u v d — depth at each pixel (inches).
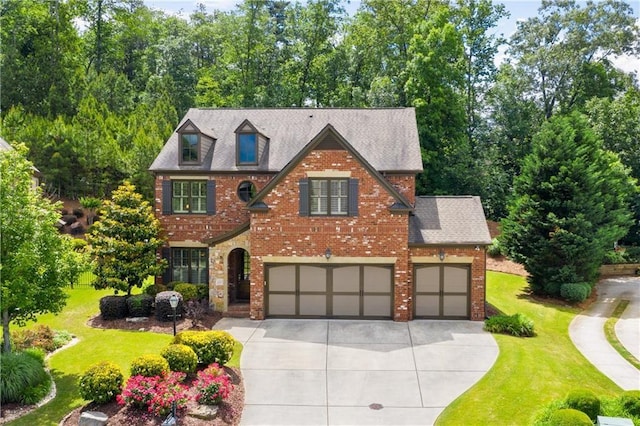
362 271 910.4
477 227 922.7
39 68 1833.2
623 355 793.6
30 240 625.3
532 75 1926.7
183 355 607.8
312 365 696.4
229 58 1937.7
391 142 1032.8
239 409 569.0
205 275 1047.6
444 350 753.0
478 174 1657.2
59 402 576.1
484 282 903.1
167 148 1080.2
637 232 1633.9
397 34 1820.9
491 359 717.3
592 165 1124.5
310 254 902.4
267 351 748.6
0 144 1247.5
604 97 1797.5
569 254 1095.6
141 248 924.0
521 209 1168.8
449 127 1627.7
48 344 732.7
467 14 1835.6
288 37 1983.3
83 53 2432.3
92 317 898.7
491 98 1868.8
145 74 2527.1
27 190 645.9
